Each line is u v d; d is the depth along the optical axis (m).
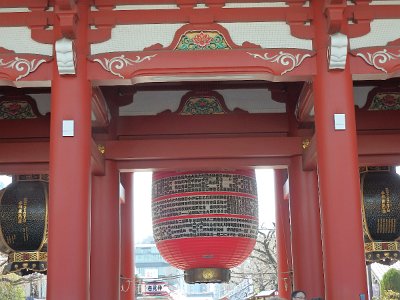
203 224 13.52
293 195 14.06
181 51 10.38
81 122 9.98
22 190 13.70
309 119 13.77
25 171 13.84
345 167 9.79
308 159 13.33
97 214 13.77
